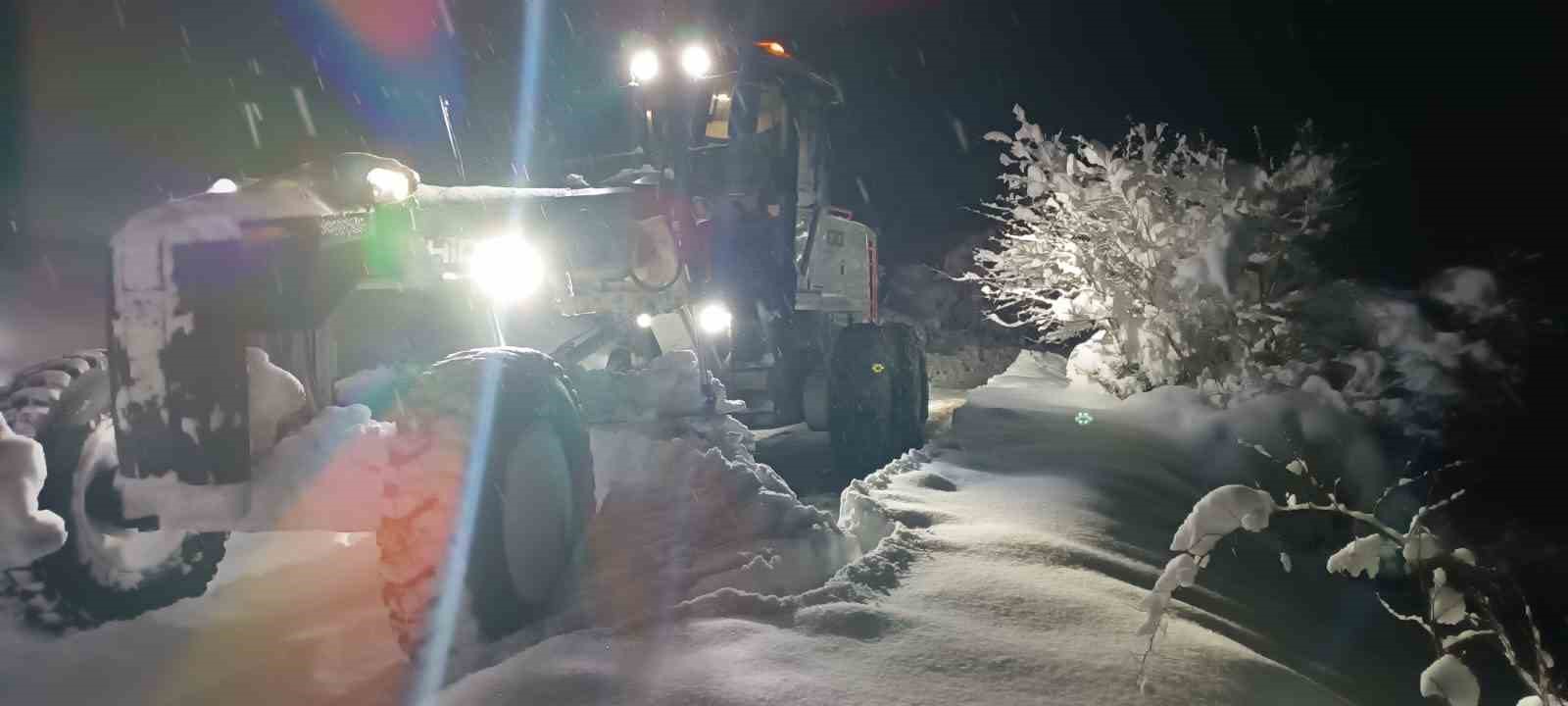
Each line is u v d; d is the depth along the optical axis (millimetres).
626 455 4941
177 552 3771
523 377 3312
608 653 2812
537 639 3117
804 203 7090
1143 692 2648
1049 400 8242
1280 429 7090
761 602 3152
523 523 3281
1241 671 2908
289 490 3018
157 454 2893
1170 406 7547
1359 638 4391
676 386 5473
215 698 2984
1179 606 3590
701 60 6250
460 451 2959
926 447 5965
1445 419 8180
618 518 4359
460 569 2957
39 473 2814
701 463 4664
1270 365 8086
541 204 4496
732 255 6121
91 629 3541
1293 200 8352
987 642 2875
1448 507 6883
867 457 6629
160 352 2875
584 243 4699
